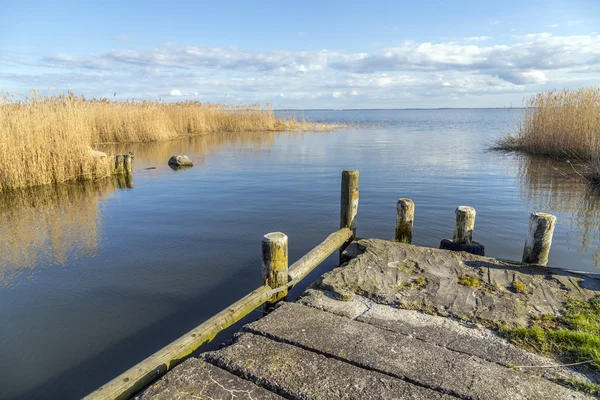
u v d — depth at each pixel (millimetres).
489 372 2809
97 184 12094
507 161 16156
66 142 12281
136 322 4375
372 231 7430
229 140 25625
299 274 4840
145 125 23359
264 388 2666
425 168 14625
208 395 2588
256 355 2992
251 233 7359
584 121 15180
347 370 2822
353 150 20578
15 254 6418
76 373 3562
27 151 11406
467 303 3896
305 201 9797
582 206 9172
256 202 9727
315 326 3436
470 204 9367
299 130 34469
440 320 3604
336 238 5992
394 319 3621
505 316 3633
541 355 3045
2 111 11250
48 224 8070
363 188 11141
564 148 16109
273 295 4344
